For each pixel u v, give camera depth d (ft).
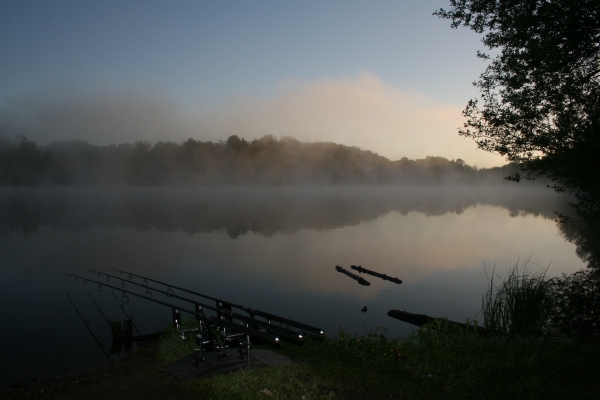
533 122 29.71
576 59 28.68
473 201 274.57
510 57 29.78
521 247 73.92
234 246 78.07
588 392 14.65
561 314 30.58
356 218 140.15
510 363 17.11
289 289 45.11
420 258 64.23
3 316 37.09
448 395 14.74
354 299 40.65
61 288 47.96
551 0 27.61
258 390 14.71
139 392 16.53
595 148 26.73
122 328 31.24
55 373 24.53
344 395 14.74
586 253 66.39
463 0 31.94
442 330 24.16
